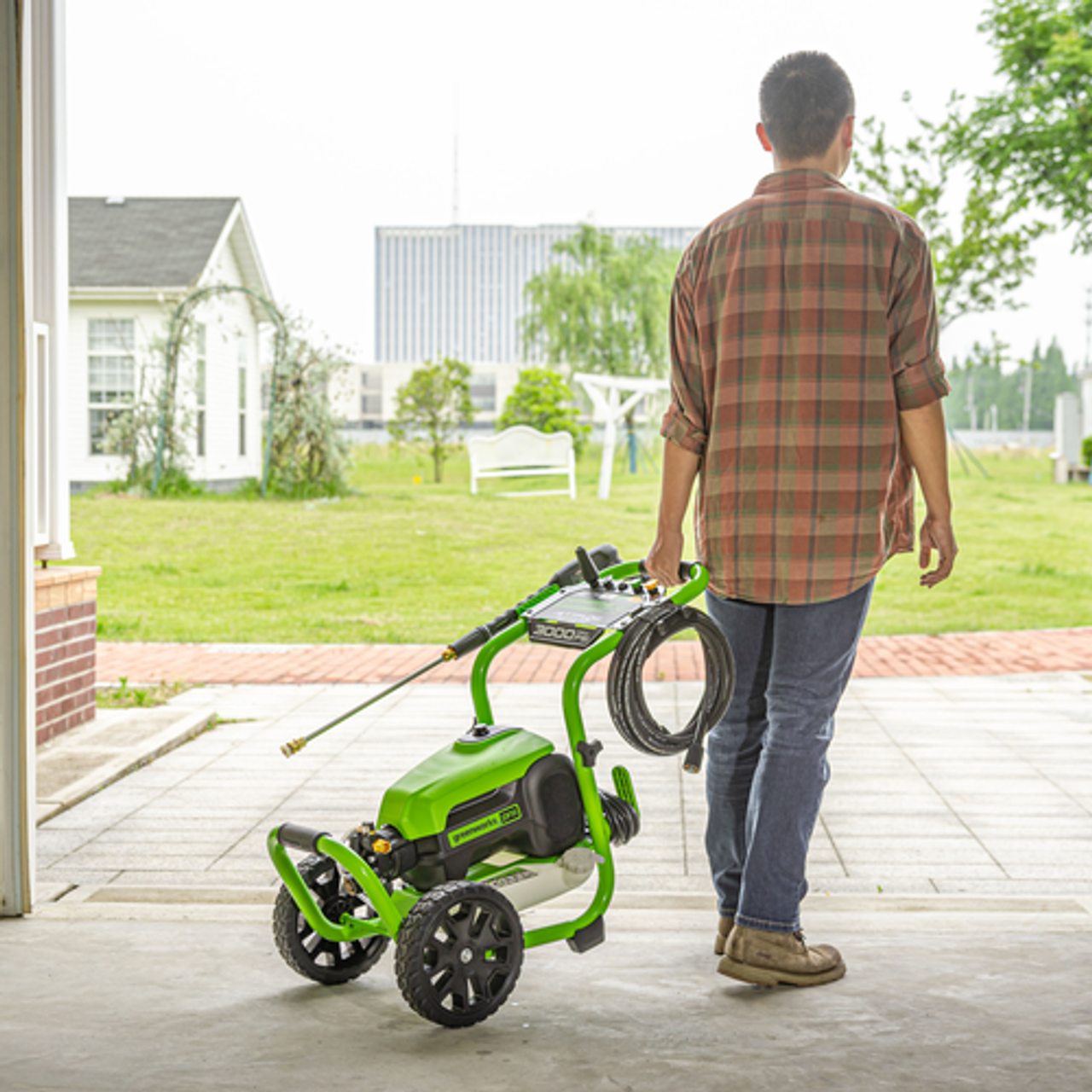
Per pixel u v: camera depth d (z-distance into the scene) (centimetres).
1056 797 482
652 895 350
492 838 266
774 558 265
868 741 586
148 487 2109
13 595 318
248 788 504
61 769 518
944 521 271
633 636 268
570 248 3494
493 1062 227
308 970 270
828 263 259
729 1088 214
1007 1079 216
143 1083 218
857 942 295
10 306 317
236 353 2438
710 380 276
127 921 321
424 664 848
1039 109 1922
